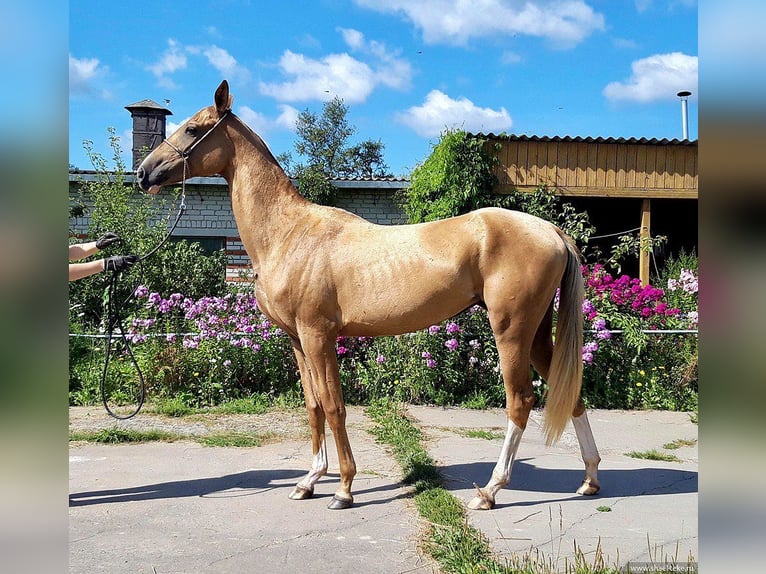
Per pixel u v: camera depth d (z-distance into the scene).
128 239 9.09
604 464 4.44
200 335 6.46
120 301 8.45
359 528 3.23
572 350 3.48
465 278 3.47
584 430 3.76
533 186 10.50
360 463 4.44
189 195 11.54
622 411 6.29
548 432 3.50
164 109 13.66
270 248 3.72
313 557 2.88
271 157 3.86
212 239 11.70
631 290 7.16
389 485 3.96
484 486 3.89
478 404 6.30
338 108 38.09
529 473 4.21
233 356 6.48
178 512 3.48
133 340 6.50
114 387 6.51
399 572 2.72
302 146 37.25
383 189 12.22
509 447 3.52
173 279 9.19
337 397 3.57
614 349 6.57
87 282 8.57
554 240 3.47
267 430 5.36
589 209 14.23
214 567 2.77
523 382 3.48
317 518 3.38
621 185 10.72
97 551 2.95
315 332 3.57
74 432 5.17
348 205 12.30
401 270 3.49
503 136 10.21
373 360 6.56
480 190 10.14
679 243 15.27
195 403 6.27
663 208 14.07
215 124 3.78
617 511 3.46
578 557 2.68
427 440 5.07
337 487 3.93
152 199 10.46
